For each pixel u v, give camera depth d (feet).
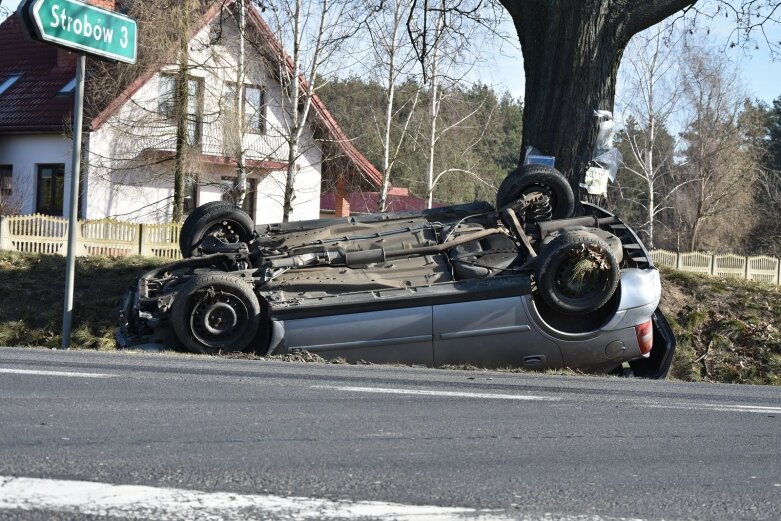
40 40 44.73
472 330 45.85
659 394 35.91
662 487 21.30
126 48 49.11
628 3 68.23
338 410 28.30
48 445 22.00
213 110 135.64
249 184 158.10
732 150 261.65
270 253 49.90
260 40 134.92
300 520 17.33
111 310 68.39
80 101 48.34
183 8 127.24
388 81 149.59
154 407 27.14
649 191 239.09
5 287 71.20
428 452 23.40
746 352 63.00
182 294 44.37
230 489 19.12
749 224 291.79
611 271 46.11
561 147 68.23
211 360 39.88
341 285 46.60
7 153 162.91
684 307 67.41
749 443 26.76
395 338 45.39
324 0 131.03
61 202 154.30
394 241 50.67
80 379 31.32
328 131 153.58
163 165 144.15
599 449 24.91
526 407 30.78
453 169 178.60
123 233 96.17
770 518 19.29
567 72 68.23
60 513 17.02
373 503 18.63
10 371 32.27
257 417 26.53
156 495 18.44
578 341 46.60
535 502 19.43
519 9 71.41
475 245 49.98
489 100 192.85
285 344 44.91
